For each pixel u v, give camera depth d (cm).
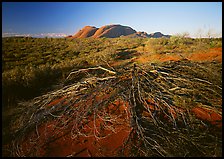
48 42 2372
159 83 560
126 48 1714
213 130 398
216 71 616
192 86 532
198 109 471
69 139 395
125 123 428
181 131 395
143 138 362
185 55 969
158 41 1596
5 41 2238
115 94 518
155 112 443
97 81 620
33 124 454
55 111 498
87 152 358
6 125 463
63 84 707
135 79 557
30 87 679
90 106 480
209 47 1127
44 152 363
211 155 335
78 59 1177
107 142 380
